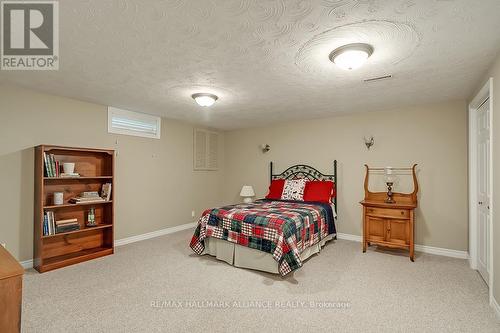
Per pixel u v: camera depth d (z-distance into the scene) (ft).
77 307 7.28
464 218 11.71
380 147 13.88
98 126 12.78
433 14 5.32
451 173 12.05
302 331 6.26
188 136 17.75
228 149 20.40
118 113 13.61
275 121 16.97
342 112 14.34
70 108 11.78
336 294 8.13
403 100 11.95
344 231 14.94
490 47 6.75
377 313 7.06
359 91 10.59
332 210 14.10
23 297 7.84
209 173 19.44
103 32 6.09
